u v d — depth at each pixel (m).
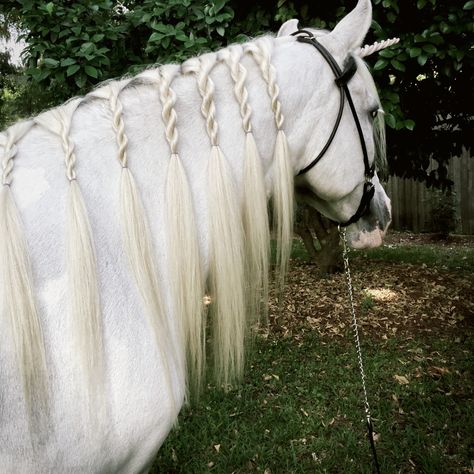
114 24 3.51
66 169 1.04
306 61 1.34
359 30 1.42
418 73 3.60
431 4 3.06
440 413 3.01
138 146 1.14
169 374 1.10
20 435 0.93
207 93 1.18
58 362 0.97
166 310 1.14
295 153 1.35
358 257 7.08
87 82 3.11
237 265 1.21
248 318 1.33
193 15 3.10
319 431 2.88
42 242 0.98
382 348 4.08
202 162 1.20
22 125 1.10
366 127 1.48
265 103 1.27
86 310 0.98
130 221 1.07
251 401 3.22
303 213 5.97
